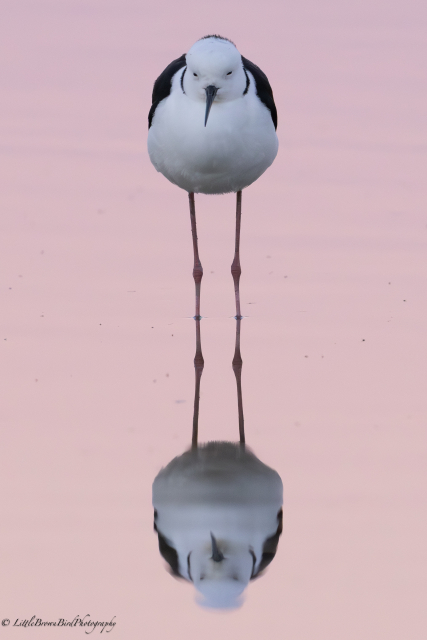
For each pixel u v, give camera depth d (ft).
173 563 19.24
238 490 21.94
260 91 32.68
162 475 22.67
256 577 18.90
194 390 27.84
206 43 30.71
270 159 33.65
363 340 31.73
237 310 34.30
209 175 32.86
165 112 32.30
